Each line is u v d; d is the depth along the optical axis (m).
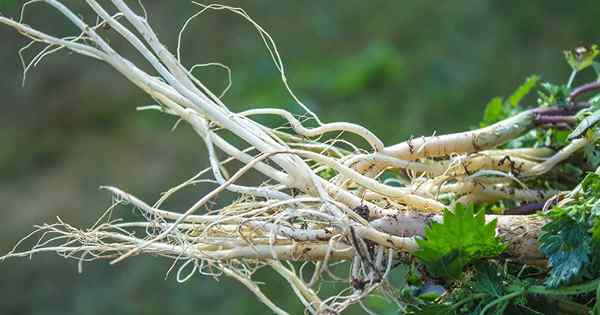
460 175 1.41
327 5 5.23
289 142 1.48
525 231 1.23
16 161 4.34
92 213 3.93
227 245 1.32
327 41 4.99
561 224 1.15
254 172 3.74
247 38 4.99
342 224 1.21
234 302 3.44
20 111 4.62
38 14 4.87
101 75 4.77
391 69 4.62
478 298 1.21
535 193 1.40
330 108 4.43
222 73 4.74
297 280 1.35
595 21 5.08
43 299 3.55
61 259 3.67
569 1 5.20
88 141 4.43
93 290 3.56
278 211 1.32
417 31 5.04
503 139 1.40
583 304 1.25
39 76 4.75
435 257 1.19
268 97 4.41
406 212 1.27
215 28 5.08
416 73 4.69
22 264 3.67
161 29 5.06
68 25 4.85
